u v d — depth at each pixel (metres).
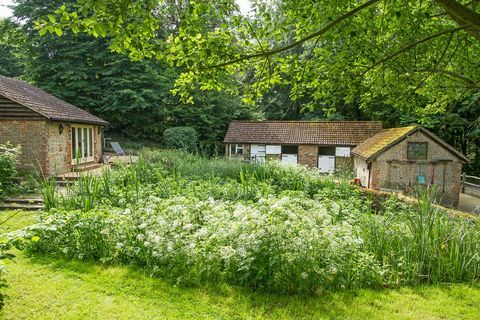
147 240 5.11
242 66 5.46
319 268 4.47
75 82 24.56
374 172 15.81
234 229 4.71
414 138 15.59
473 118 22.62
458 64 6.70
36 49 24.67
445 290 4.69
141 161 10.71
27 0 24.05
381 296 4.45
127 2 3.77
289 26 6.12
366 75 6.75
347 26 5.08
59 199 7.60
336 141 23.16
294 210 5.18
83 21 3.85
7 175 10.29
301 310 4.07
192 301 4.25
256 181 10.51
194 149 25.23
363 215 6.68
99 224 5.57
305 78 5.88
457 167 15.62
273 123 25.61
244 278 4.50
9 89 14.12
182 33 4.68
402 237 5.41
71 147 15.62
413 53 5.89
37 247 5.65
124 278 4.82
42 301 4.16
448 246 5.29
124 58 24.95
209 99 28.50
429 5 5.55
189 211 5.79
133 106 24.58
